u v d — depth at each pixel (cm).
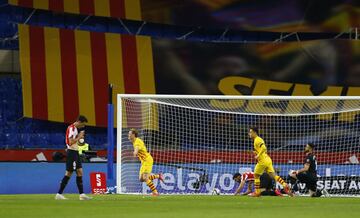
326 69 9269
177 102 8462
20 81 9125
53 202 4547
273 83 9275
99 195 5997
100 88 8925
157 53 9175
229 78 9262
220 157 7794
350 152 8406
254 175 5844
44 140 8862
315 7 9331
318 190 6047
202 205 4181
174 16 9238
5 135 8756
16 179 6950
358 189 7075
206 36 9581
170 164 7238
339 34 9569
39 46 8825
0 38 9088
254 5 9356
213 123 8562
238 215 3241
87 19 9344
